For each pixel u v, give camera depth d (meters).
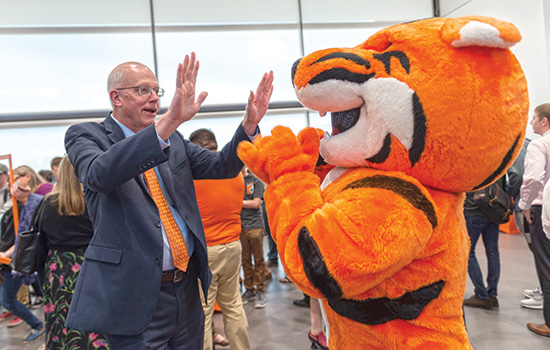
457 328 0.78
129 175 1.04
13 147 5.78
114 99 1.33
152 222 1.22
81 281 1.19
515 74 0.71
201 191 2.01
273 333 2.69
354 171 0.84
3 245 2.94
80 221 1.83
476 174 0.72
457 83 0.67
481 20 0.67
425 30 0.73
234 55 6.54
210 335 2.04
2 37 5.68
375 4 7.01
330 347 0.90
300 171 0.81
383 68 0.74
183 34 6.34
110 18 6.04
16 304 2.89
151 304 1.18
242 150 0.86
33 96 5.81
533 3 5.18
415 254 0.69
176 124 1.06
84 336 1.81
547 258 2.28
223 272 2.09
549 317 2.29
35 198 2.97
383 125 0.74
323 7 6.82
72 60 5.92
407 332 0.77
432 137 0.70
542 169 2.29
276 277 4.01
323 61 0.79
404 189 0.71
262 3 6.59
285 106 6.62
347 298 0.77
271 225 0.79
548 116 2.43
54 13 5.82
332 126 0.91
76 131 1.26
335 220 0.68
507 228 5.23
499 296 3.01
